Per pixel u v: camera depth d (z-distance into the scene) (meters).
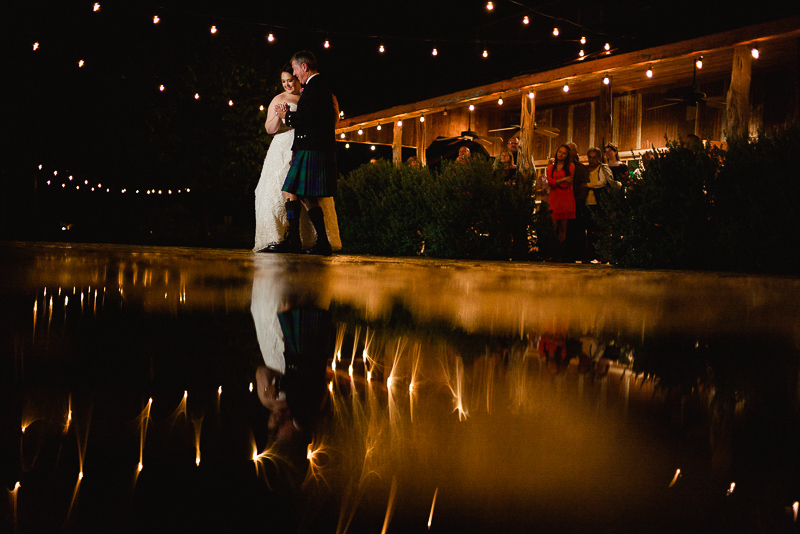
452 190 7.96
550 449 0.45
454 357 0.90
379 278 3.00
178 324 1.20
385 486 0.37
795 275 4.45
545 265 5.83
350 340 1.05
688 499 0.35
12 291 1.86
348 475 0.39
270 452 0.43
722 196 5.49
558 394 0.65
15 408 0.55
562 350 0.99
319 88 6.14
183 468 0.40
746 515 0.34
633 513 0.33
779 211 5.07
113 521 0.32
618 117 13.52
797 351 1.03
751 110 11.54
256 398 0.60
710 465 0.42
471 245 7.80
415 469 0.40
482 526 0.32
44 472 0.39
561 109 14.51
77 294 1.81
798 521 0.33
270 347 0.94
